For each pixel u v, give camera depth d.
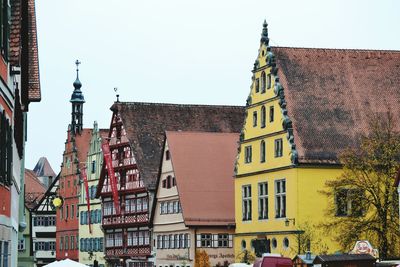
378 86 83.38
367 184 70.12
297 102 80.38
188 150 100.69
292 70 82.06
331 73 82.88
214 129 115.00
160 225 105.00
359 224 69.19
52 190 152.12
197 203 97.44
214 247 96.75
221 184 98.94
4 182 21.28
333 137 79.31
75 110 159.25
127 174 116.25
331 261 53.31
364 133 80.19
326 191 76.69
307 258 59.56
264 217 82.75
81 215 134.75
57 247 144.50
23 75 33.59
